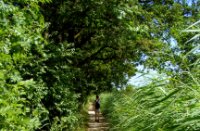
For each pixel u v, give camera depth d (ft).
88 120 68.49
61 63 34.42
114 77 55.77
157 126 10.03
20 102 17.71
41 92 26.48
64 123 35.29
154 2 55.06
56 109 33.22
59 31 43.50
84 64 54.49
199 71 10.13
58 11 40.14
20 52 17.79
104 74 55.88
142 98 13.32
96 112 68.03
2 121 13.21
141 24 44.70
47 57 28.73
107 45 50.42
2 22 16.61
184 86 9.57
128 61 53.93
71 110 35.22
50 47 33.45
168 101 11.00
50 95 32.68
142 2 54.95
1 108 12.99
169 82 11.41
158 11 52.65
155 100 12.05
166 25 45.75
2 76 13.60
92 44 50.90
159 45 16.33
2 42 15.60
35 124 16.92
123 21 41.65
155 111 11.42
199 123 8.59
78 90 48.75
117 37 45.75
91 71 55.57
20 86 16.19
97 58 55.36
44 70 30.30
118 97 29.78
